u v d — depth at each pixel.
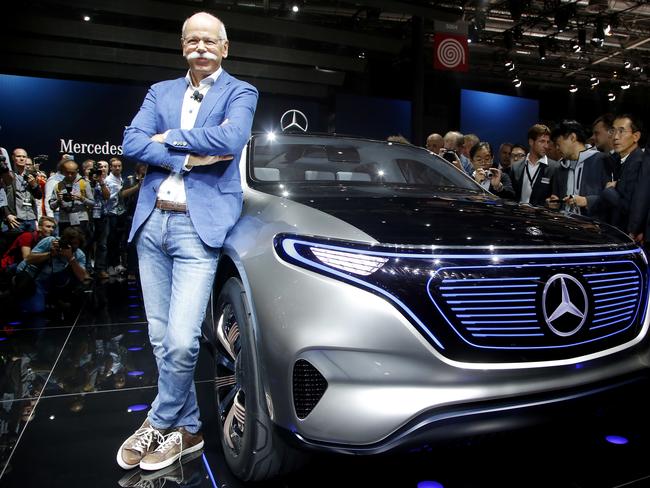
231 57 13.02
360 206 1.82
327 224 1.62
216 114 1.85
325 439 1.45
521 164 4.41
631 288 1.73
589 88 18.75
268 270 1.59
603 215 3.40
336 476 1.87
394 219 1.67
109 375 2.99
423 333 1.44
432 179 2.69
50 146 10.93
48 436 2.21
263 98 13.55
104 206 6.79
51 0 10.06
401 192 2.25
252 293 1.61
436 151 4.91
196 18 1.84
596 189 3.52
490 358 1.48
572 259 1.62
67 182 6.41
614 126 3.28
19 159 5.92
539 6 12.34
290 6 12.02
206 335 2.42
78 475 1.89
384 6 10.06
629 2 12.08
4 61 11.25
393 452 1.43
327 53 13.50
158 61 12.27
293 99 14.19
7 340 3.74
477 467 1.94
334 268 1.49
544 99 18.83
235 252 1.78
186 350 1.83
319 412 1.45
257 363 1.65
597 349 1.61
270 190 2.11
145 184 1.91
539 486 1.81
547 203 3.64
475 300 1.48
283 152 2.58
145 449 1.95
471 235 1.59
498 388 1.47
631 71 17.45
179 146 1.74
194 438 2.06
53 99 10.91
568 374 1.54
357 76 15.09
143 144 1.78
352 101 13.78
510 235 1.63
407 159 2.82
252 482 1.80
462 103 14.35
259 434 1.64
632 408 1.79
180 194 1.83
